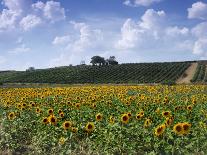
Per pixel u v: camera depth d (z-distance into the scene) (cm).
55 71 14250
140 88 4709
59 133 1633
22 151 1575
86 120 1909
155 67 13475
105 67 14312
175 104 2653
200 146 1502
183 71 12219
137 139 1509
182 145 1531
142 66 13950
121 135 1482
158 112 2012
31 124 1903
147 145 1476
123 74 12619
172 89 4659
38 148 1536
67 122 1600
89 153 1472
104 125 1723
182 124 1388
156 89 4566
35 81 11950
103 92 3834
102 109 2269
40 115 2041
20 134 1794
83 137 1691
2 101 2978
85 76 12569
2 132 1775
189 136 1633
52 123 1670
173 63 14112
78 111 2119
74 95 3497
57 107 2367
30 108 2269
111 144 1462
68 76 12750
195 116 1983
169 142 1546
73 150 1532
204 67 12600
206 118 1955
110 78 11988
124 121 1580
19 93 3516
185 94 4031
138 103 2494
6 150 1576
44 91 3831
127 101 2459
